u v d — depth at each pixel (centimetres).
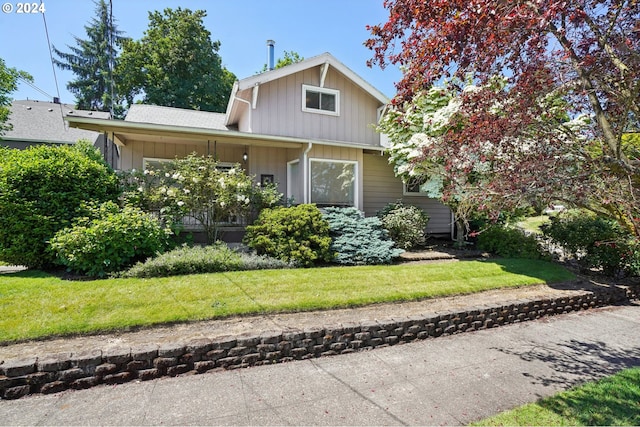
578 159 288
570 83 289
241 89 980
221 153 1084
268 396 303
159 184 808
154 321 400
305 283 567
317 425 259
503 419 271
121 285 503
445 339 462
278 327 412
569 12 248
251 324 421
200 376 340
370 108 1183
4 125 1370
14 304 419
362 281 600
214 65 2727
